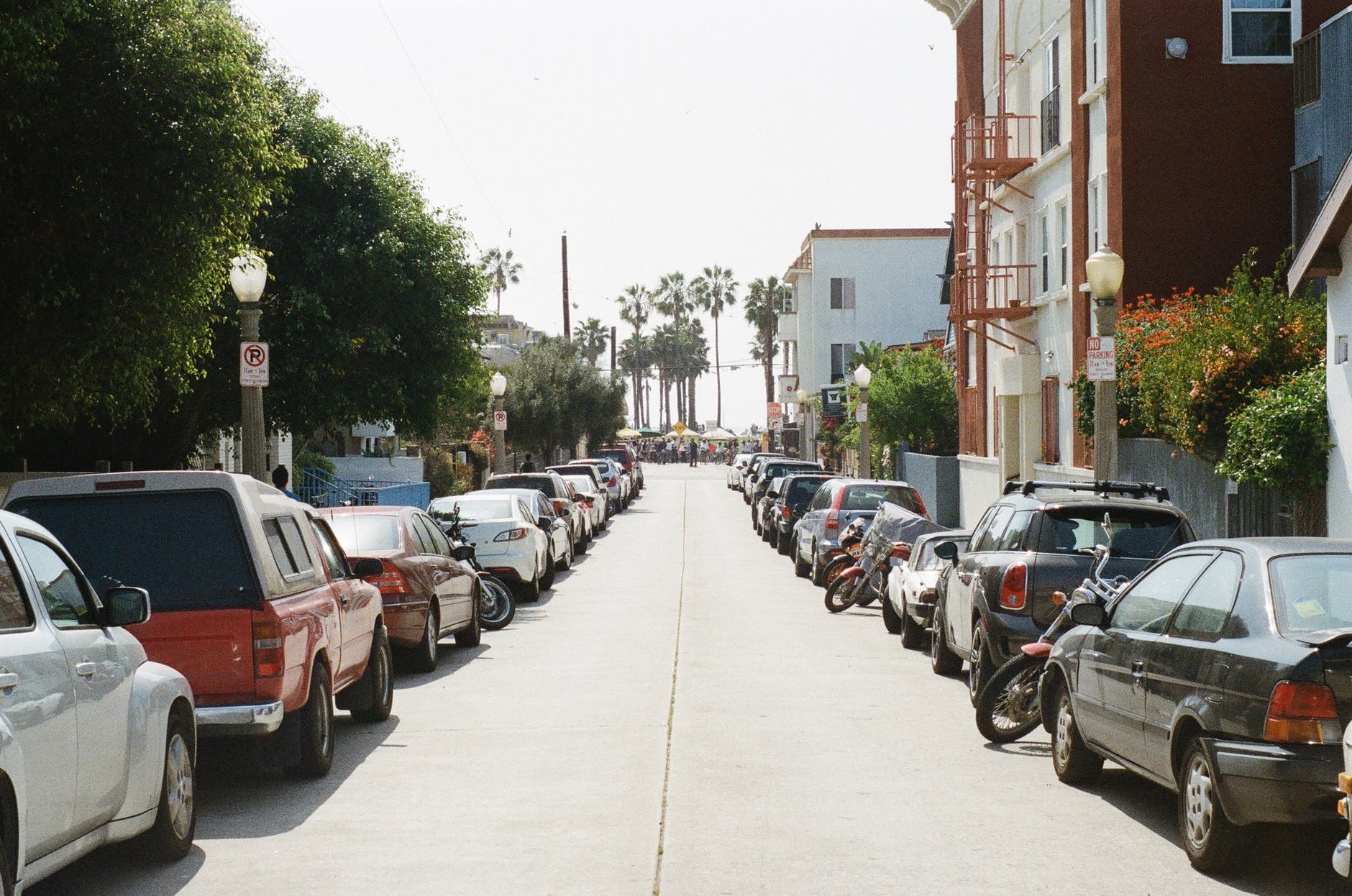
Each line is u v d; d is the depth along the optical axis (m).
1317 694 6.44
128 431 22.77
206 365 22.25
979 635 11.86
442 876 7.05
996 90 32.00
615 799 8.75
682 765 9.79
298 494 33.84
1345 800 5.86
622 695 12.90
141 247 13.00
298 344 23.19
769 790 9.02
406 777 9.55
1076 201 25.25
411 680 14.19
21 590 6.10
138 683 7.04
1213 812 6.88
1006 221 30.89
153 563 8.64
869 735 10.95
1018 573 11.48
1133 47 22.83
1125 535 11.48
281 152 15.67
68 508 8.72
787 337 79.25
